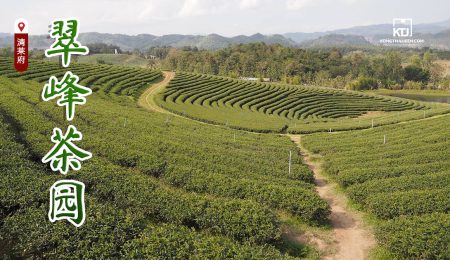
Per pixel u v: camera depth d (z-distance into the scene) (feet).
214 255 45.68
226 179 74.49
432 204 65.57
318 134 151.12
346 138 136.15
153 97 242.58
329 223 66.03
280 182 78.69
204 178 75.56
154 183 69.36
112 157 86.74
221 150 102.99
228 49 627.05
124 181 67.97
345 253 56.59
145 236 48.80
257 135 145.48
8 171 63.21
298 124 189.06
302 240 59.77
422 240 52.54
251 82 350.02
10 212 54.49
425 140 120.98
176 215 58.59
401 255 53.31
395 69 510.58
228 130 152.25
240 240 55.52
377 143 122.62
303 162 103.14
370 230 63.77
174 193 64.59
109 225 50.21
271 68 498.28
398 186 74.64
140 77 299.17
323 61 565.94
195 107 218.38
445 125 149.48
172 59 547.49
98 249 45.50
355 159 99.55
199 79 332.60
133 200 62.08
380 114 266.16
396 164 94.27
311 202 65.05
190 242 48.26
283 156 105.19
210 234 57.31
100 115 136.77
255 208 58.65
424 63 575.79
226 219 56.65
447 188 71.41
